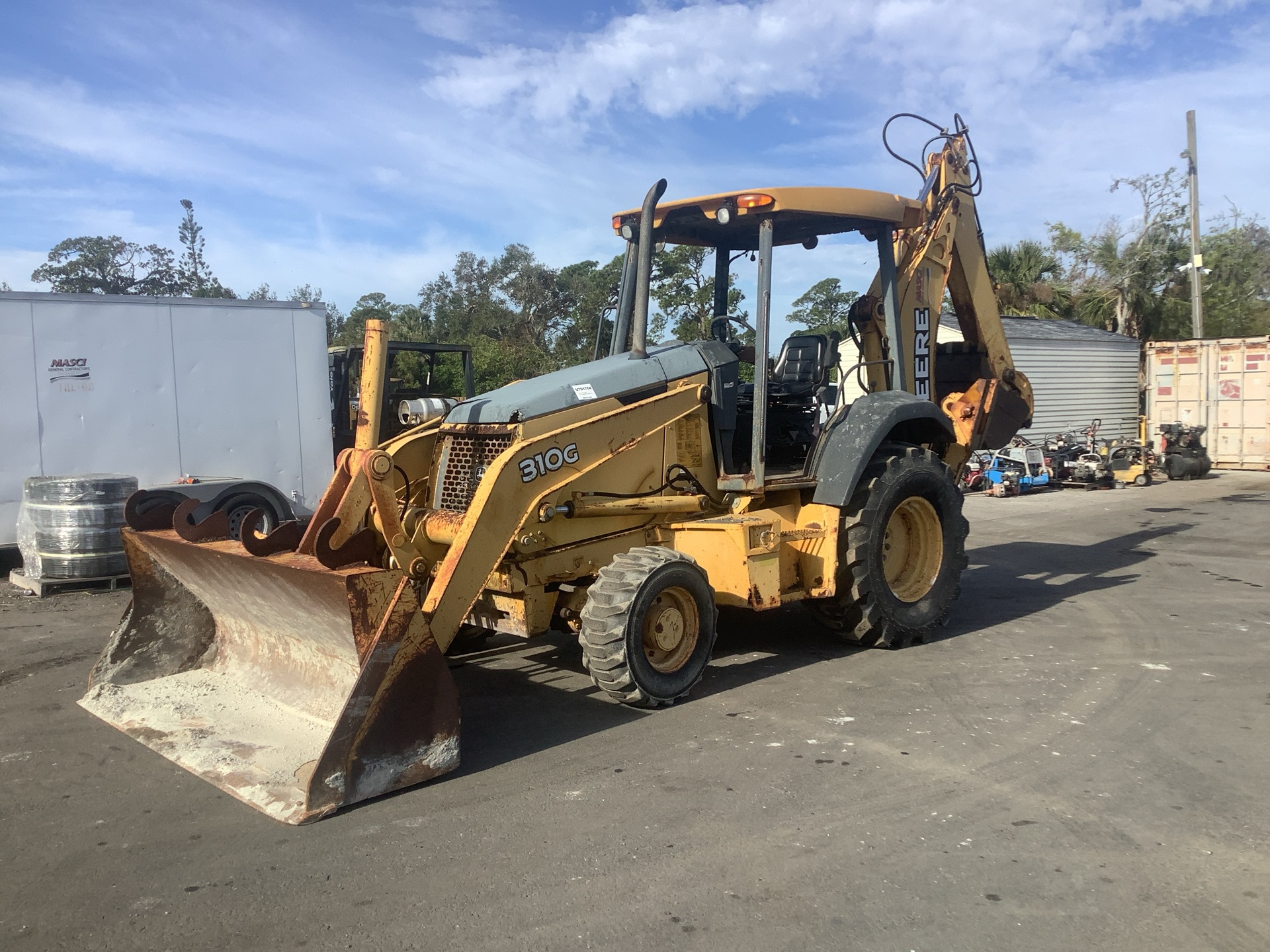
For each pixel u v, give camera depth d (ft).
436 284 150.41
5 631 24.62
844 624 21.42
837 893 10.75
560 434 17.33
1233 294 111.96
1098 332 76.38
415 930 10.12
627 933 9.98
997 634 22.98
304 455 36.55
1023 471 56.13
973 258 26.22
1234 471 67.46
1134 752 14.99
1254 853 11.60
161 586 18.42
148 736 15.66
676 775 14.28
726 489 19.79
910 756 14.92
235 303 34.86
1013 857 11.54
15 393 31.04
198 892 10.98
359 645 13.39
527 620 17.42
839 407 21.70
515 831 12.44
